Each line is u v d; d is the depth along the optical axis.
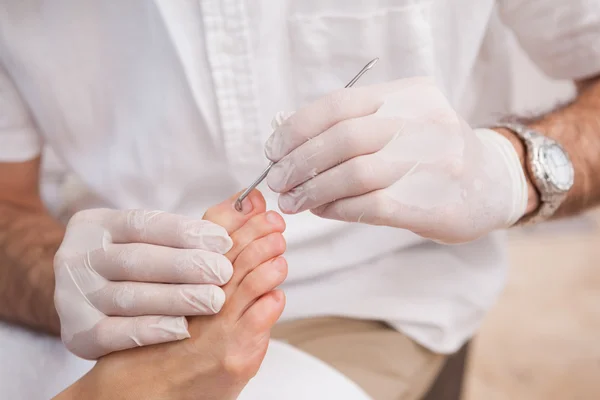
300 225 0.69
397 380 0.69
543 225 1.63
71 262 0.58
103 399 0.56
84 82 0.70
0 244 0.73
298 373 0.62
